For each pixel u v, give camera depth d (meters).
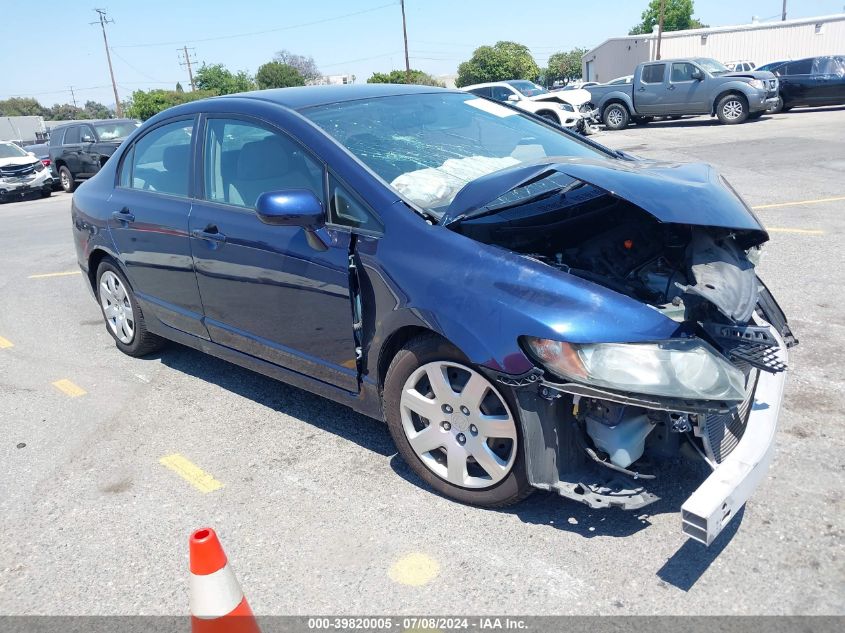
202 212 3.96
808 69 20.97
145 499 3.35
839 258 6.25
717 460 2.68
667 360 2.52
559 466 2.72
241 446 3.79
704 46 40.00
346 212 3.27
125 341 5.12
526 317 2.66
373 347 3.20
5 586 2.83
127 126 19.42
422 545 2.88
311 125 3.54
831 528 2.80
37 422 4.24
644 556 2.73
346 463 3.54
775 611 2.43
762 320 3.23
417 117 3.95
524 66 72.94
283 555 2.88
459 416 2.98
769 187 9.59
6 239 11.32
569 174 2.93
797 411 3.70
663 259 3.16
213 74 73.94
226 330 4.01
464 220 3.01
